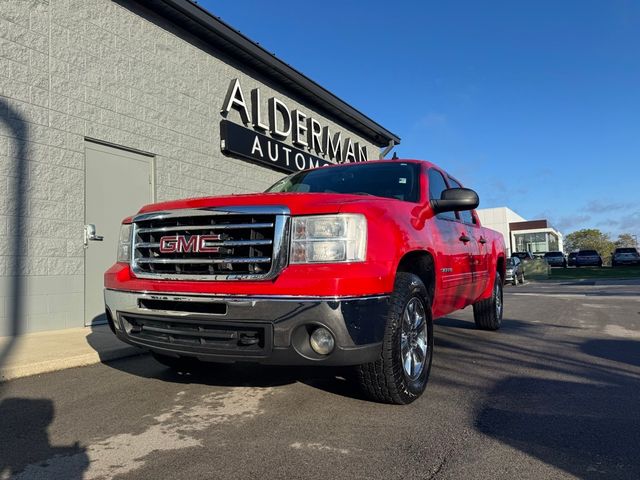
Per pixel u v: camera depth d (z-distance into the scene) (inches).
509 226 2250.2
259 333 125.0
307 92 481.7
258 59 407.8
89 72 286.4
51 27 266.8
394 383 136.2
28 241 250.8
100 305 288.2
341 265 123.3
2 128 242.1
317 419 133.5
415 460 108.3
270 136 444.5
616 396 156.1
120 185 305.9
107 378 178.2
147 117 323.3
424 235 160.4
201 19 345.7
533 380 175.3
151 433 124.9
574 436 122.3
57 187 265.4
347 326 119.7
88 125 283.9
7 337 238.8
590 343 248.1
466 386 167.2
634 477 100.5
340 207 127.4
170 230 142.3
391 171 194.2
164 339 139.4
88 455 112.2
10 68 246.8
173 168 342.0
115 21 304.5
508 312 386.6
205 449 114.7
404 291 139.9
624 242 4389.8
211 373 184.2
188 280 135.0
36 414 139.8
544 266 1097.4
